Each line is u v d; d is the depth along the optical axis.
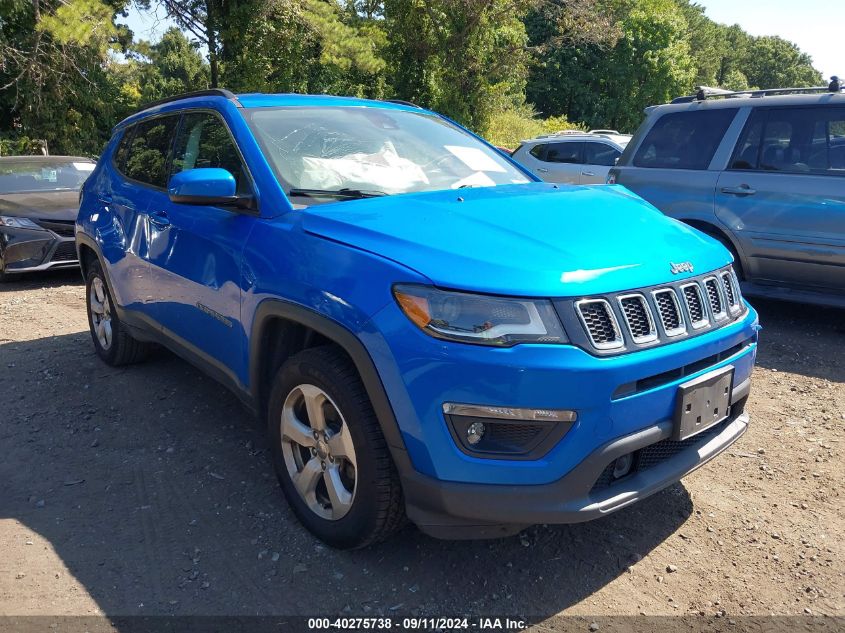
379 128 3.90
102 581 2.76
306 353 2.86
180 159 4.09
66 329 6.24
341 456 2.79
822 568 2.85
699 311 2.78
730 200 6.27
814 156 5.89
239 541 3.02
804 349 5.69
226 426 4.16
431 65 24.25
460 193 3.29
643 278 2.59
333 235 2.83
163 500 3.36
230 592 2.69
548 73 45.00
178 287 3.84
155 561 2.88
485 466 2.40
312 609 2.60
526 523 2.48
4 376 5.02
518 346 2.34
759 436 4.09
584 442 2.38
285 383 2.96
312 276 2.79
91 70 18.98
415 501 2.54
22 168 9.49
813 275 5.91
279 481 3.17
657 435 2.56
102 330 5.20
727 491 3.46
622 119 47.03
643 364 2.46
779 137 6.10
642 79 45.53
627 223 2.98
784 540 3.04
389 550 2.96
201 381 4.87
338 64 19.98
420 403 2.42
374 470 2.62
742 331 2.94
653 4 46.56
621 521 3.19
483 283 2.40
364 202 3.09
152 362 5.25
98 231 4.88
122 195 4.62
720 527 3.14
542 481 2.40
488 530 2.53
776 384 4.92
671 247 2.87
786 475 3.62
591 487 2.45
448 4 22.92
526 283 2.40
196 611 2.58
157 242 4.04
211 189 3.18
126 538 3.05
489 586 2.73
